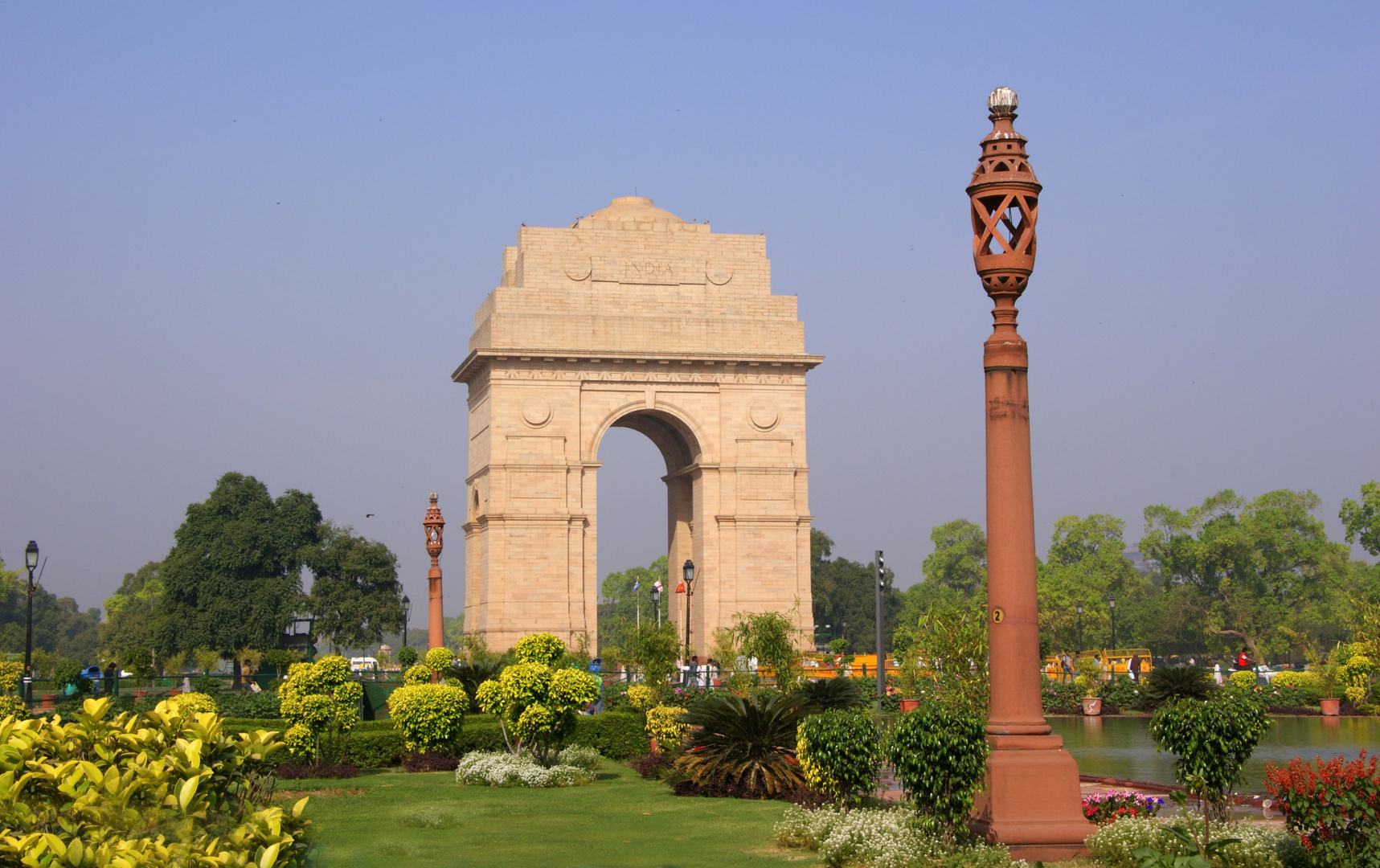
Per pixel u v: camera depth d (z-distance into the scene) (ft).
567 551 301.02
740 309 314.96
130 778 47.52
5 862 42.14
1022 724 82.23
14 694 205.46
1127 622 623.36
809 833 82.79
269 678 232.53
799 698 114.73
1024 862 74.43
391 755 140.26
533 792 115.55
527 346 302.45
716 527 309.01
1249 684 248.11
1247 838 73.61
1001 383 84.79
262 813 47.47
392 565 469.57
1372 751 150.10
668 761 128.47
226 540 447.42
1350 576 550.77
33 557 211.41
